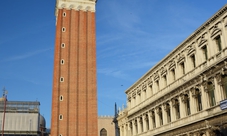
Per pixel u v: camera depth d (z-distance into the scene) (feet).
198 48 173.06
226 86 147.13
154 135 224.94
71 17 306.96
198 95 172.04
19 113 448.65
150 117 236.43
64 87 281.13
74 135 269.64
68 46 295.89
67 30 300.81
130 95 287.28
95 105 283.79
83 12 313.32
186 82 180.04
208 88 161.99
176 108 196.24
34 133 443.73
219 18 153.89
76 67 291.38
